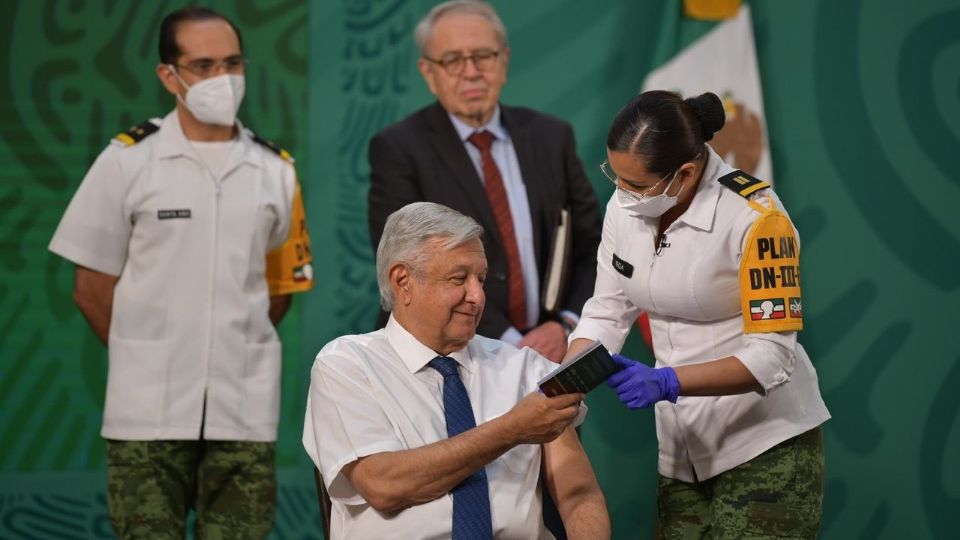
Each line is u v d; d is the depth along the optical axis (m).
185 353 10.07
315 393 7.28
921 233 13.77
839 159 13.75
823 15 13.68
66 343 13.01
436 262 7.10
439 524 6.89
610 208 8.39
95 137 13.01
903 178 13.78
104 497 13.04
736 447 8.05
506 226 10.54
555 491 7.34
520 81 13.52
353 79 13.34
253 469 10.26
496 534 7.02
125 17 13.02
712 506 8.23
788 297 7.50
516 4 13.45
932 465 13.78
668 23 13.48
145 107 13.08
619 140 7.38
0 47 12.85
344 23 13.30
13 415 12.94
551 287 10.59
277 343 10.53
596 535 7.12
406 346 7.32
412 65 13.38
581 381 6.50
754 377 7.41
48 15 12.91
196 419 10.05
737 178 7.74
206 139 10.30
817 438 8.13
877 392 13.78
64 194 12.98
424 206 7.27
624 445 13.58
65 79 12.95
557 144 10.95
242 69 10.32
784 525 7.95
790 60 13.70
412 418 7.15
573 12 13.52
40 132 12.93
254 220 10.29
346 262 13.36
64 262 12.98
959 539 13.80
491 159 10.70
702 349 8.08
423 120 10.86
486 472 7.07
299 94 13.27
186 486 10.27
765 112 13.73
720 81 13.49
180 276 10.10
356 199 13.37
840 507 13.77
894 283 13.80
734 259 7.69
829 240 13.77
